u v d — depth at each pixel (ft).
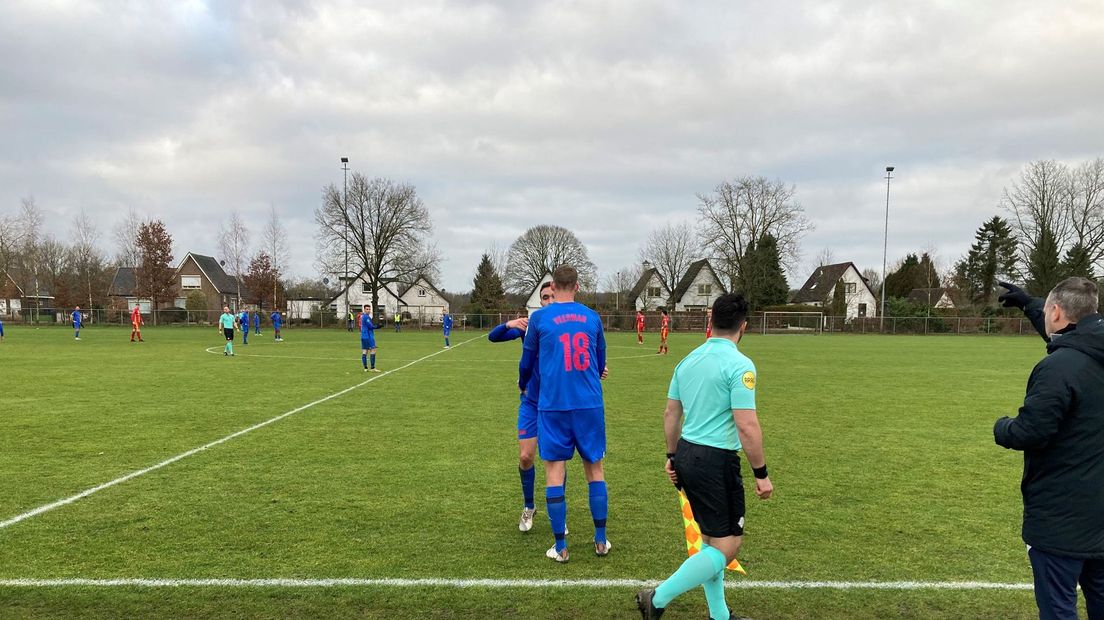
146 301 185.98
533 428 13.42
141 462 19.84
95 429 25.18
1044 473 7.55
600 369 12.70
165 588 10.80
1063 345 7.49
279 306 177.06
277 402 32.73
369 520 14.47
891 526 14.29
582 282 227.20
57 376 44.06
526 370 13.10
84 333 112.98
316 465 19.58
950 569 11.88
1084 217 140.56
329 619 9.82
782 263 164.04
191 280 224.53
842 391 38.81
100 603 10.28
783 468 19.72
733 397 8.86
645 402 34.12
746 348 85.30
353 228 163.84
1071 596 7.55
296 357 63.57
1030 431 7.23
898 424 27.48
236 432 24.75
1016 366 56.75
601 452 12.40
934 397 36.27
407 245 167.63
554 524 11.97
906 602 10.53
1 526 13.89
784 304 180.55
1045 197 142.41
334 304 224.74
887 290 227.20
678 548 12.91
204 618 9.84
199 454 20.97
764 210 161.79
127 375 45.06
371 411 30.01
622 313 165.48
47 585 10.87
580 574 11.55
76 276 174.81
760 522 14.53
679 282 224.33
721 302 9.42
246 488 16.99
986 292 189.98
